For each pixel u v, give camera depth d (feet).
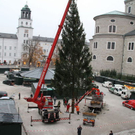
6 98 75.61
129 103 84.99
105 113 76.13
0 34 313.53
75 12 72.74
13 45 317.22
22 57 308.40
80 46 73.41
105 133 55.88
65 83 73.05
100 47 181.16
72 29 73.51
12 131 43.96
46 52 345.92
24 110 74.38
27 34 313.32
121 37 174.40
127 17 177.06
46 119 60.13
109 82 139.95
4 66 255.50
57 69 73.46
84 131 56.54
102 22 180.96
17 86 129.08
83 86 75.46
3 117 45.93
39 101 66.33
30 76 117.50
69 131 56.03
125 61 172.35
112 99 102.53
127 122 65.98
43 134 53.16
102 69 177.17
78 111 72.38
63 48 73.82
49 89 100.63
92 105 76.74
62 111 75.97
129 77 149.48
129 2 205.26
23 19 310.45
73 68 74.02
